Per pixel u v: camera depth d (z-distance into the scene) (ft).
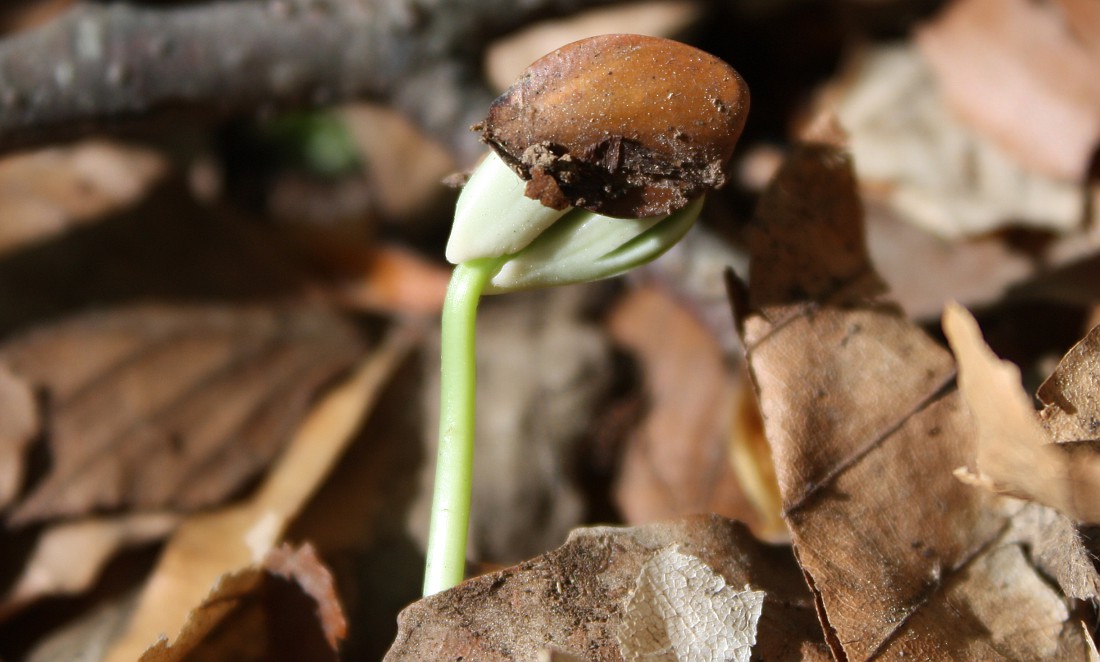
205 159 0.83
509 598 0.49
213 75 0.67
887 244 0.66
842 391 0.51
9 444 0.62
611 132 0.48
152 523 0.61
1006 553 0.50
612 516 0.62
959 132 0.69
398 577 0.59
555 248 0.50
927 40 0.70
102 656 0.57
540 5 0.68
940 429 0.51
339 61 0.68
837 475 0.50
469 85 0.68
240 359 0.66
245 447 0.63
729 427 0.63
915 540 0.50
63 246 0.69
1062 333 0.62
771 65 0.82
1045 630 0.49
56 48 0.66
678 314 0.67
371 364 0.66
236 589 0.52
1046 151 0.66
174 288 0.69
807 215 0.52
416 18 0.67
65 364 0.64
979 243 0.65
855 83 0.75
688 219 0.50
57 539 0.61
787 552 0.51
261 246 0.74
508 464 0.63
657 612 0.48
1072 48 0.66
